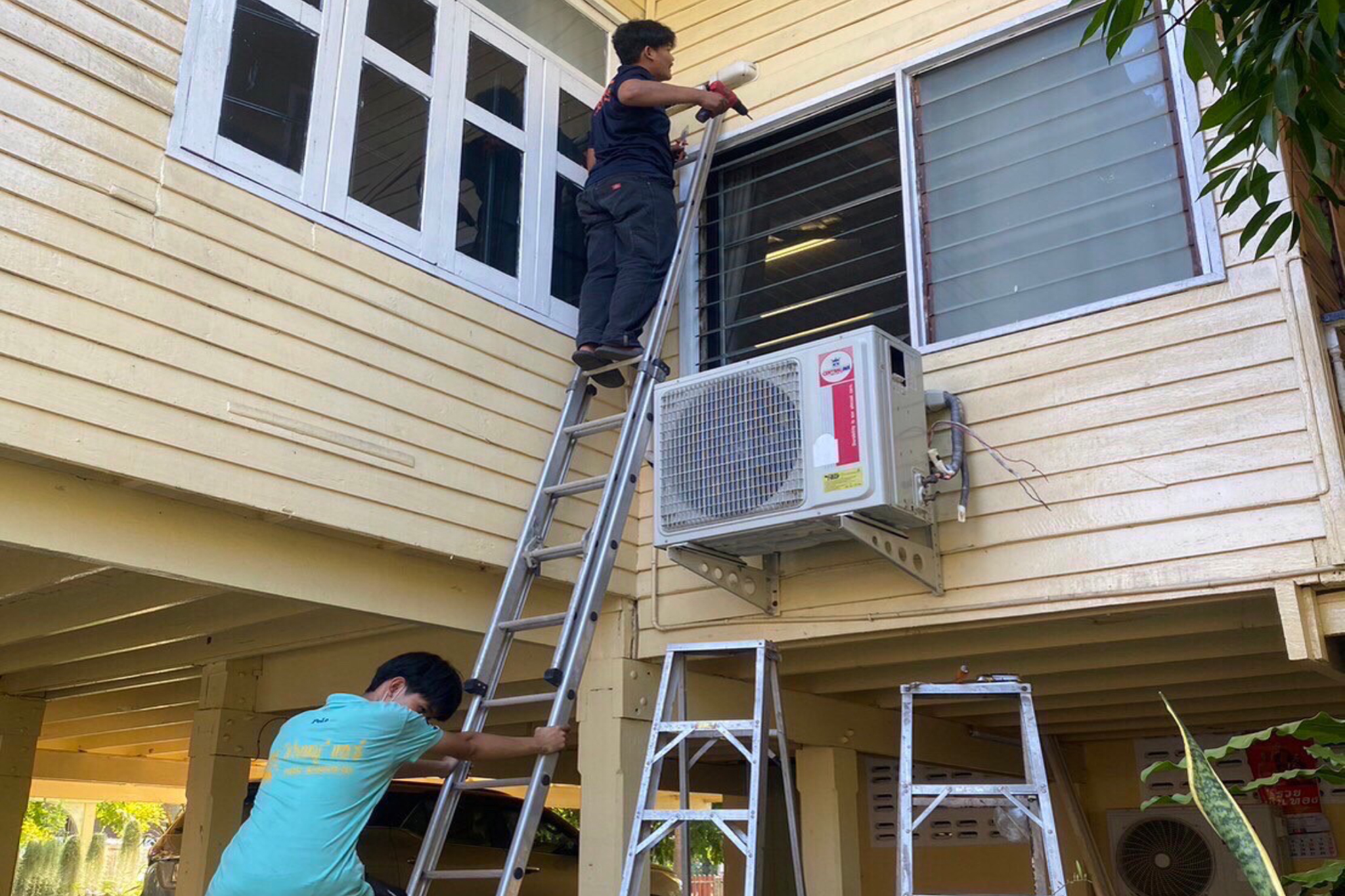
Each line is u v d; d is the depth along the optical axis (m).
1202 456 3.57
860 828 7.09
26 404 3.02
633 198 4.54
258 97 3.80
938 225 4.44
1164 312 3.76
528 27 4.95
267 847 2.71
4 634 5.11
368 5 4.24
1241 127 2.75
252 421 3.54
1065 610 3.70
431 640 5.46
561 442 4.45
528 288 4.64
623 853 4.39
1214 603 3.77
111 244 3.29
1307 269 3.57
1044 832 2.97
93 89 3.34
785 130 5.03
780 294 4.91
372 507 3.84
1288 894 2.34
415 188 4.27
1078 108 4.22
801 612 4.28
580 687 4.74
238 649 5.68
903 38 4.69
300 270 3.79
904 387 3.85
